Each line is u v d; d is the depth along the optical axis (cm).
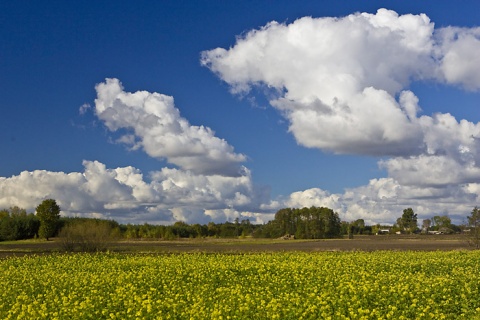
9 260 4194
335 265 3431
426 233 15338
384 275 2816
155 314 1841
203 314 1809
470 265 3591
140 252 5269
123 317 1847
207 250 5694
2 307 2033
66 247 5444
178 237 11419
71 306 1984
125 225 11100
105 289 2447
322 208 12319
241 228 13762
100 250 5438
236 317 1800
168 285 2588
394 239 10050
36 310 1933
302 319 1795
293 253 4688
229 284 2653
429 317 1859
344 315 1823
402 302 2091
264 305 1947
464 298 2167
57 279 2833
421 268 3353
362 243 7925
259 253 4916
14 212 13550
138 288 2459
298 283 2630
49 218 9219
